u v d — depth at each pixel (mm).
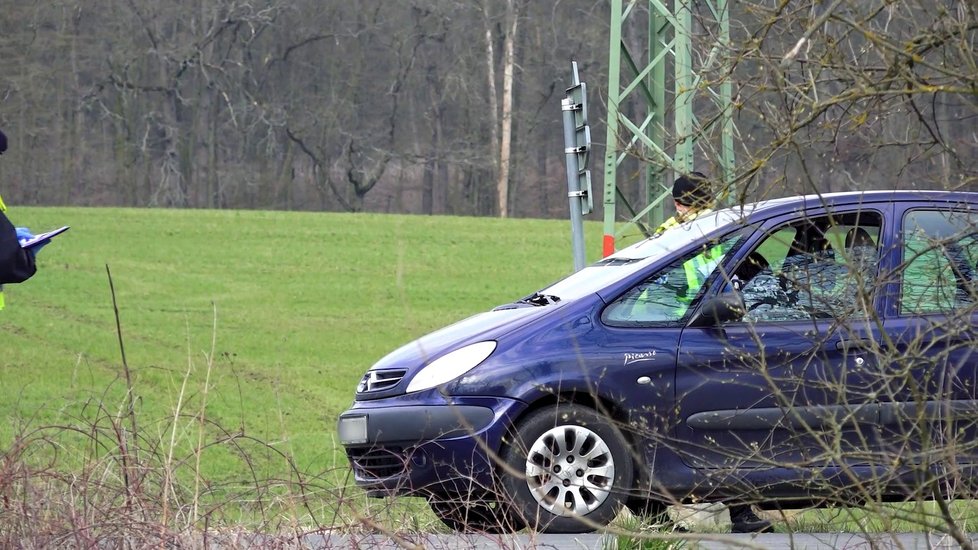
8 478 20562
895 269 19094
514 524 27312
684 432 27609
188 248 160500
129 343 102375
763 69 17516
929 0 16422
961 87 16250
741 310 26656
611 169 47281
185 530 20594
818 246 27844
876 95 16688
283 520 21094
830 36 17016
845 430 25766
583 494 27656
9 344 98250
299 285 139875
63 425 22359
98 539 20156
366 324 118750
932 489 17078
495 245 171000
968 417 19516
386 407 28078
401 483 26812
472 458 27422
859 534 22141
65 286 131375
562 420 27578
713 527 26828
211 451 31641
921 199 27906
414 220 190625
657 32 47531
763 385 27219
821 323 26969
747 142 18219
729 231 28156
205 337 107625
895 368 19484
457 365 27969
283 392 78875
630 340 27953
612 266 30219
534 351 27922
